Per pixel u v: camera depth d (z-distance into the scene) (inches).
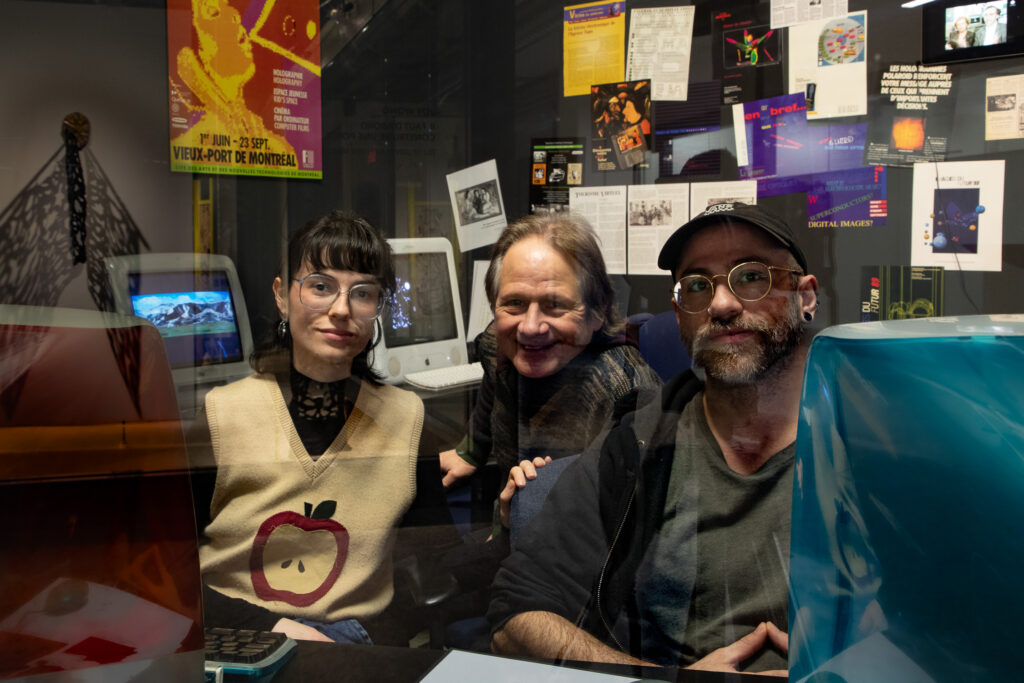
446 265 65.9
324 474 47.4
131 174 58.2
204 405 47.9
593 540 41.2
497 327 54.9
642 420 44.0
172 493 21.0
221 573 45.1
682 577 39.3
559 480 43.8
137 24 58.8
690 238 48.2
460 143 67.9
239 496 46.7
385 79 65.9
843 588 12.6
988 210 58.5
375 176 65.4
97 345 20.5
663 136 63.6
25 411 19.7
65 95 56.8
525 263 54.4
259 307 57.6
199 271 58.0
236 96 60.7
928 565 11.8
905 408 12.2
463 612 45.3
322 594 44.9
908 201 59.9
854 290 61.7
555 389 50.1
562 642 38.6
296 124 62.5
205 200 60.1
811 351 13.7
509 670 29.1
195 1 59.5
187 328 54.3
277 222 62.2
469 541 48.5
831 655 12.8
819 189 61.2
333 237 51.4
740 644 36.9
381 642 44.2
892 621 12.1
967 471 11.6
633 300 63.4
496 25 65.9
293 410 48.9
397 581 47.2
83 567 20.1
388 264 55.0
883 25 58.7
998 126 57.5
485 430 54.5
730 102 62.2
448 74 68.0
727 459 41.2
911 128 59.4
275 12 61.7
